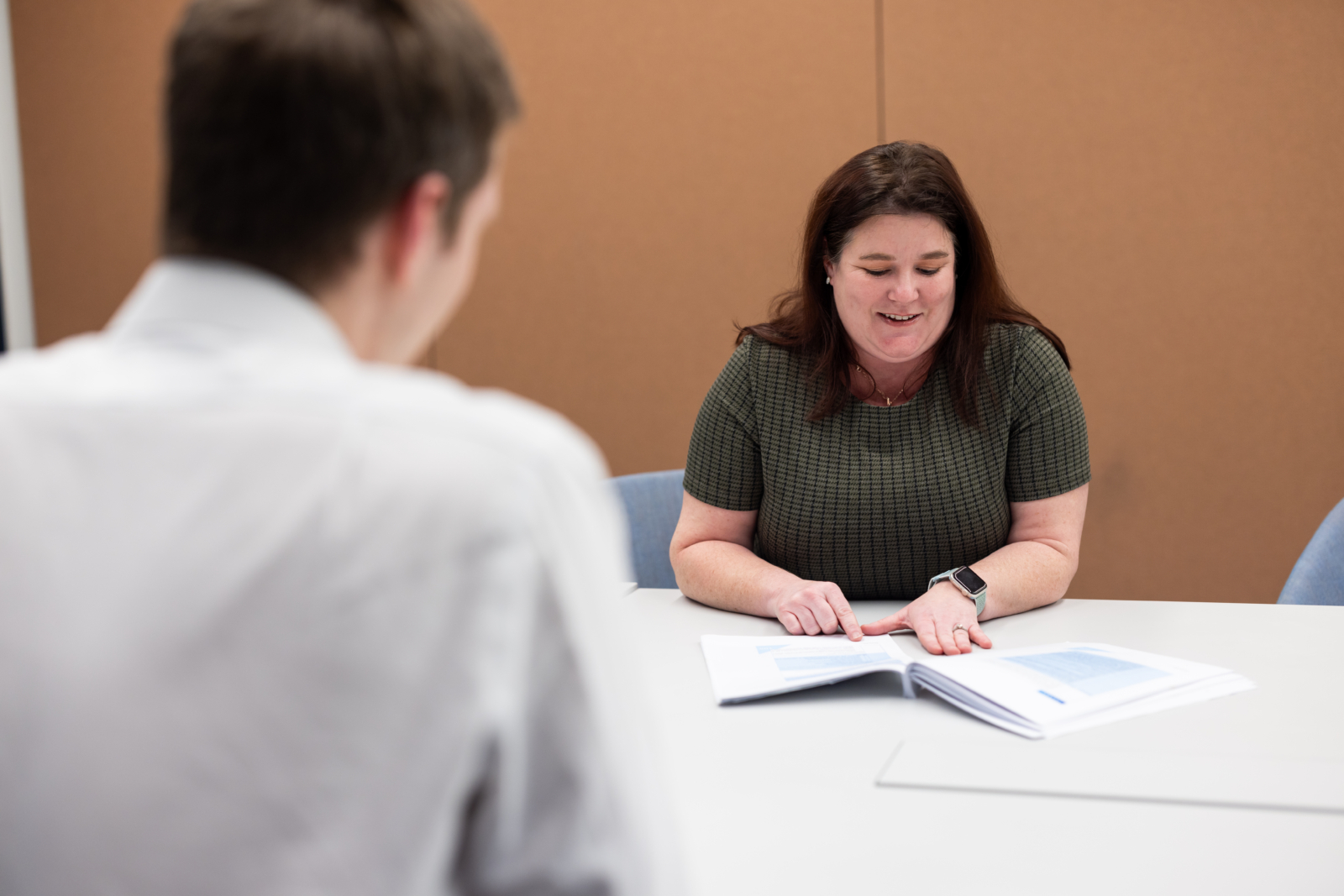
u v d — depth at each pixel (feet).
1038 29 8.74
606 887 1.31
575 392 9.88
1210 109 8.57
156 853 1.23
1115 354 8.95
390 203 1.49
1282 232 8.57
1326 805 2.66
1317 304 8.59
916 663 3.58
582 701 1.32
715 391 5.33
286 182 1.42
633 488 6.45
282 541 1.27
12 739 1.28
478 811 1.29
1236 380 8.77
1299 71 8.41
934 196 4.69
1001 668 3.65
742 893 2.35
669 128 9.42
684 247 9.51
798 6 9.09
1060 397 4.97
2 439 1.39
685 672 3.96
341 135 1.41
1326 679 3.60
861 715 3.45
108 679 1.25
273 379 1.39
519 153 9.71
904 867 2.45
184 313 1.46
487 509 1.29
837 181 4.89
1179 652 3.97
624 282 9.66
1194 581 9.00
